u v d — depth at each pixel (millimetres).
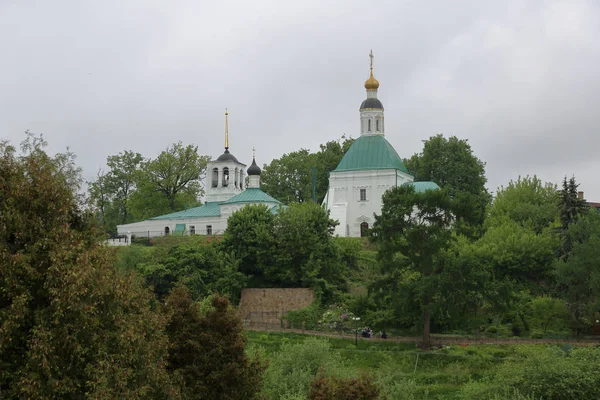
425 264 78188
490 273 83625
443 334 80438
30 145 39531
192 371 42875
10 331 34031
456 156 141750
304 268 88938
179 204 140875
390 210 80688
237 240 92750
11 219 35969
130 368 36688
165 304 45281
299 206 98500
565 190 93188
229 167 132375
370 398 43344
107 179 149000
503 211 109500
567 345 72125
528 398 51562
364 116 125375
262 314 86375
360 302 85125
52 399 34250
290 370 58000
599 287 75188
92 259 37844
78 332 35438
